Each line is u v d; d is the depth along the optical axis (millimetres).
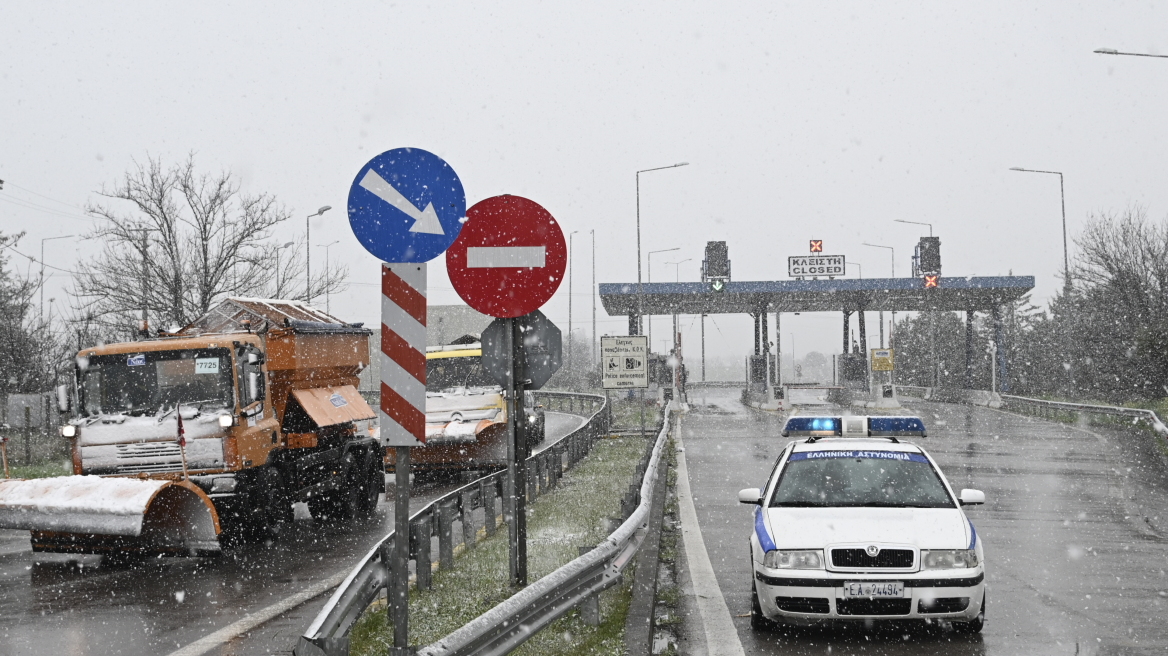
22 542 16406
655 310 63312
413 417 6512
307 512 20266
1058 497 18938
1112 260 51594
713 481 21109
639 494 12211
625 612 9070
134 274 31547
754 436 33781
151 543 13250
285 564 13406
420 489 22422
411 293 6664
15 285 33594
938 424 40469
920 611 8523
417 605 9617
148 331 16609
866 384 56406
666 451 26250
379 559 8617
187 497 13016
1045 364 74438
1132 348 48281
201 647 8703
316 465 17141
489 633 6527
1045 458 26438
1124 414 38031
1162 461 25656
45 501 12812
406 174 6824
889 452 10414
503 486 16234
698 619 9477
